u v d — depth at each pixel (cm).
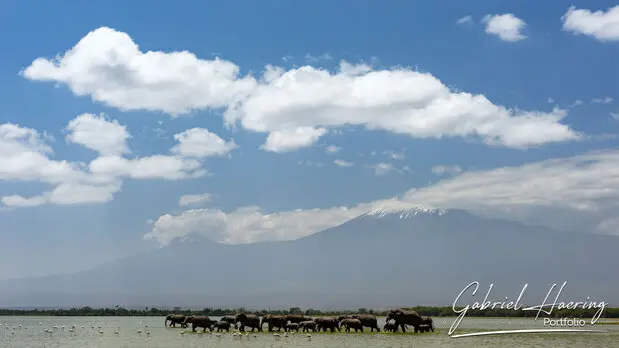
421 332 13038
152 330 14400
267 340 10631
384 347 9106
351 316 13675
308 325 13388
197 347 9112
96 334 12781
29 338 11450
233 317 13950
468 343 10119
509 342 10450
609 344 10100
